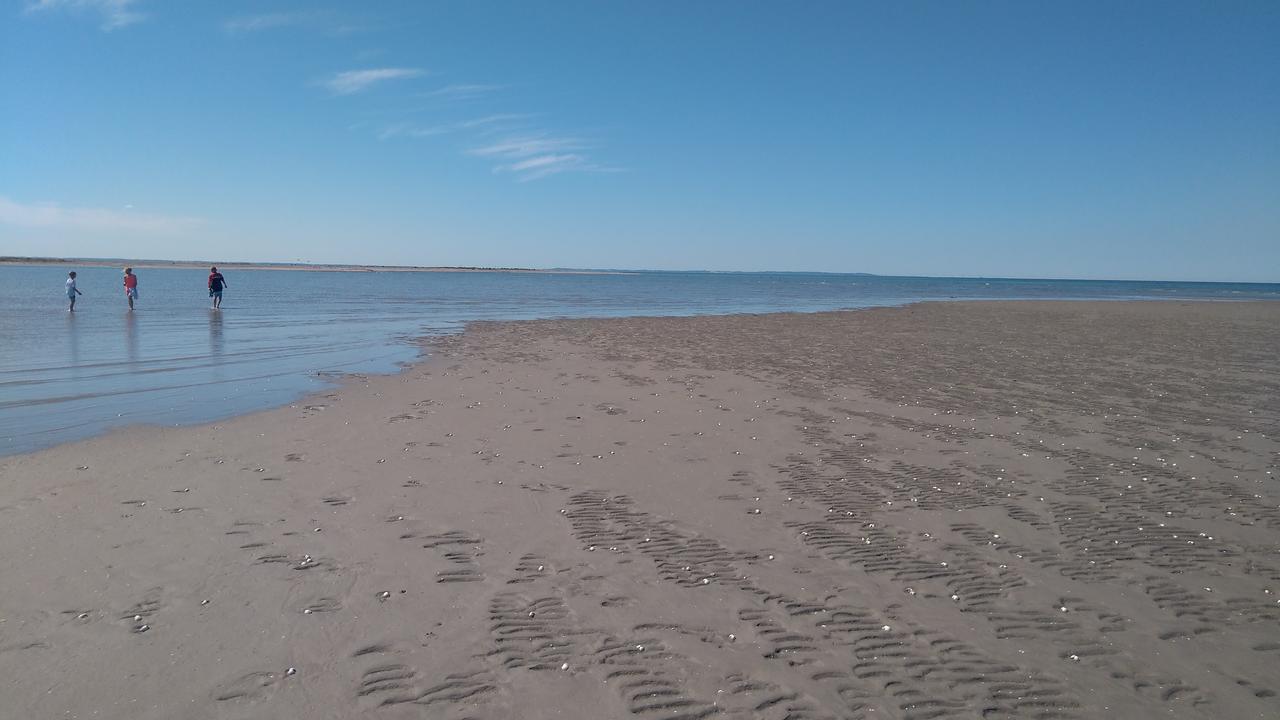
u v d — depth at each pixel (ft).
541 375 49.85
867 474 26.58
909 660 14.01
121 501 22.41
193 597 16.15
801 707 12.46
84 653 13.84
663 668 13.61
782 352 64.85
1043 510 22.75
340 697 12.60
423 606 15.92
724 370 53.01
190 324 86.53
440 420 34.81
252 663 13.61
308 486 24.17
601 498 23.53
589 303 163.32
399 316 108.78
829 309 147.23
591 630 15.01
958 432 33.37
